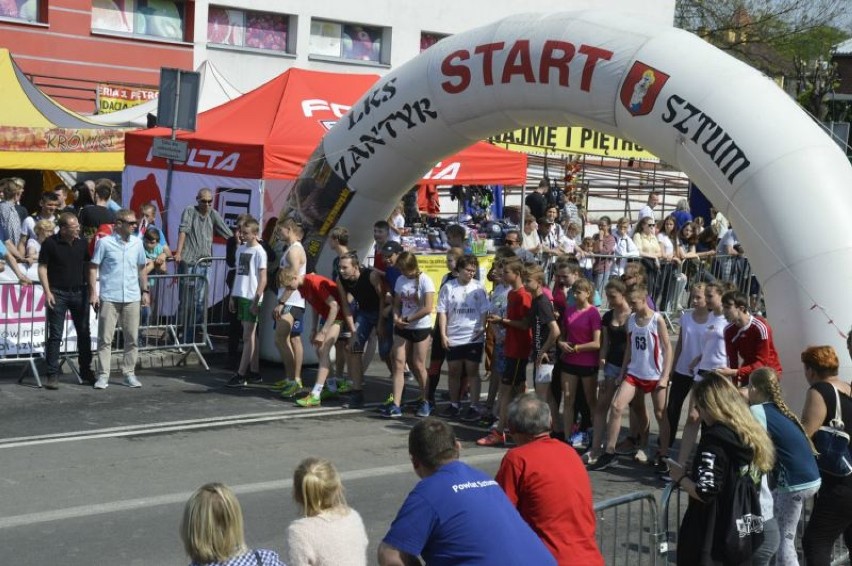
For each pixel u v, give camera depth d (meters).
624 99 9.55
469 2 26.36
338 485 4.54
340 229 11.10
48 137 15.84
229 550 3.86
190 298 12.46
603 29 9.83
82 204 14.24
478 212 20.22
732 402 5.43
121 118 18.17
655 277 17.38
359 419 10.42
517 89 10.31
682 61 9.37
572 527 4.73
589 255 17.12
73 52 20.95
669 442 9.05
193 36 22.45
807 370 6.54
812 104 33.53
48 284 10.84
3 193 13.28
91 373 11.35
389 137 11.42
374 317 10.93
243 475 8.34
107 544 6.71
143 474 8.23
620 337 9.28
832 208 8.63
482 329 10.55
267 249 12.16
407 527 4.17
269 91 14.66
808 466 6.05
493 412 10.29
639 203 30.92
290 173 13.45
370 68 25.09
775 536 5.69
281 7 23.48
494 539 4.15
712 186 9.16
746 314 8.53
